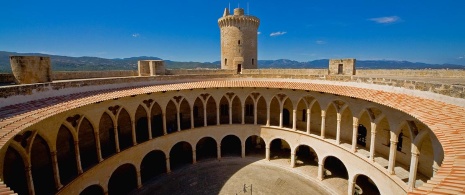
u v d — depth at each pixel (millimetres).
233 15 53500
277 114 42469
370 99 23516
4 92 20375
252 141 44875
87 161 26734
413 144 19734
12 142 16359
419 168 23625
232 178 34094
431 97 20594
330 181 32500
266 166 37438
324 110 31766
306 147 40500
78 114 23562
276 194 30234
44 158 24547
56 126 20922
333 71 40781
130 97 30016
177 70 45719
